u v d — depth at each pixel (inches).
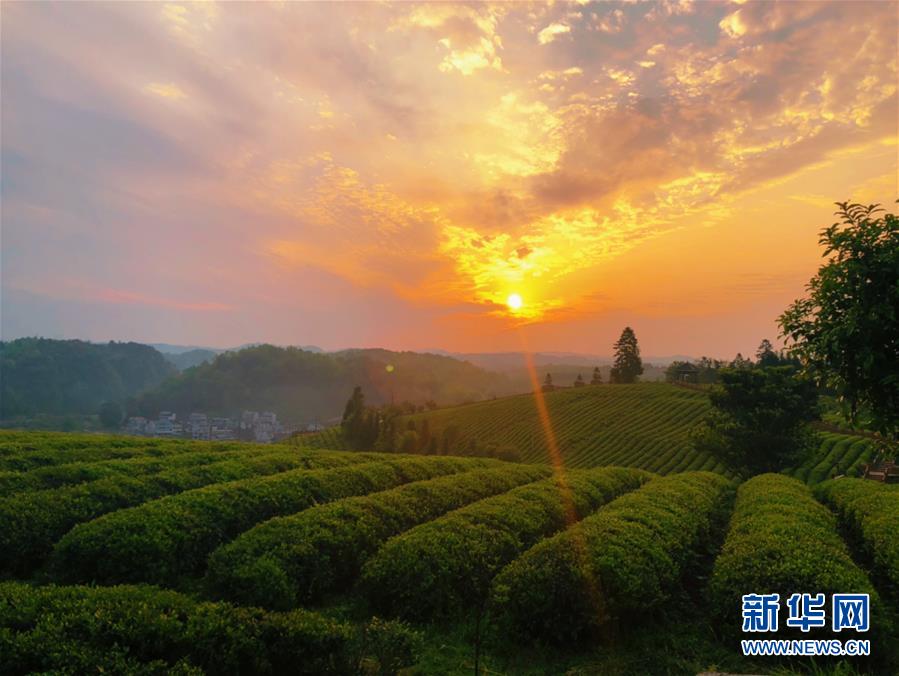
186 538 410.3
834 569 338.6
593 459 2669.8
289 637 242.5
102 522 394.9
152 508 431.2
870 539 490.3
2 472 512.1
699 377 4266.7
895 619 358.0
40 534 410.3
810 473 1739.7
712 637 341.1
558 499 593.3
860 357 206.8
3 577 388.5
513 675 290.4
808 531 438.0
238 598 342.3
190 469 602.2
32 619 225.3
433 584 360.5
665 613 374.6
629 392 3786.9
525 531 480.4
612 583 338.6
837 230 225.0
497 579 354.3
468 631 339.6
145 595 257.0
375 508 486.9
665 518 500.1
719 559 392.2
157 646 222.1
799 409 1384.1
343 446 3432.6
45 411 6919.3
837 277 221.0
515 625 329.1
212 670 226.8
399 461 803.4
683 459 2452.0
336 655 244.7
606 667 296.0
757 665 305.9
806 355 237.5
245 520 480.4
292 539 391.9
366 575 370.6
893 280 206.1
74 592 251.3
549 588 327.0
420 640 265.0
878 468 1339.8
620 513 496.4
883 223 211.3
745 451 1414.9
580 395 3954.2
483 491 659.4
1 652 200.8
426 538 399.9
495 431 3474.4
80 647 208.5
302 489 563.5
